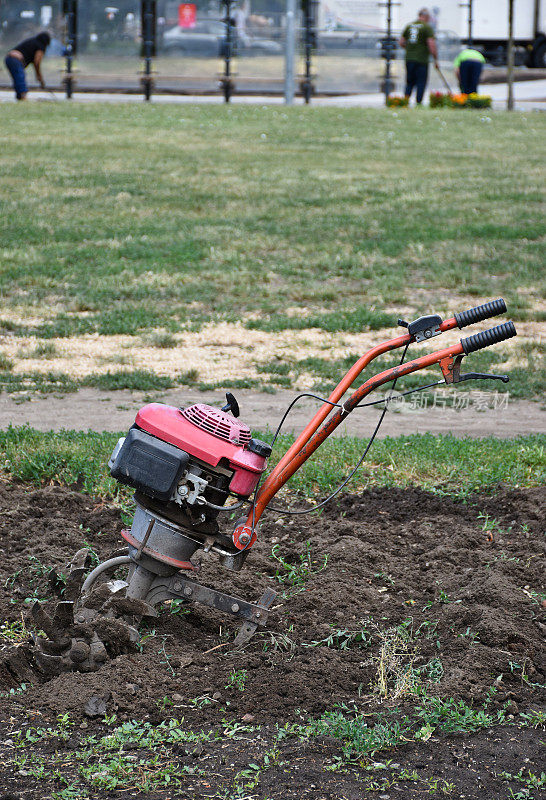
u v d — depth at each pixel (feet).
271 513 19.71
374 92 119.55
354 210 56.29
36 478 21.04
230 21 111.04
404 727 12.23
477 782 11.18
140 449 13.12
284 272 43.86
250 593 16.16
